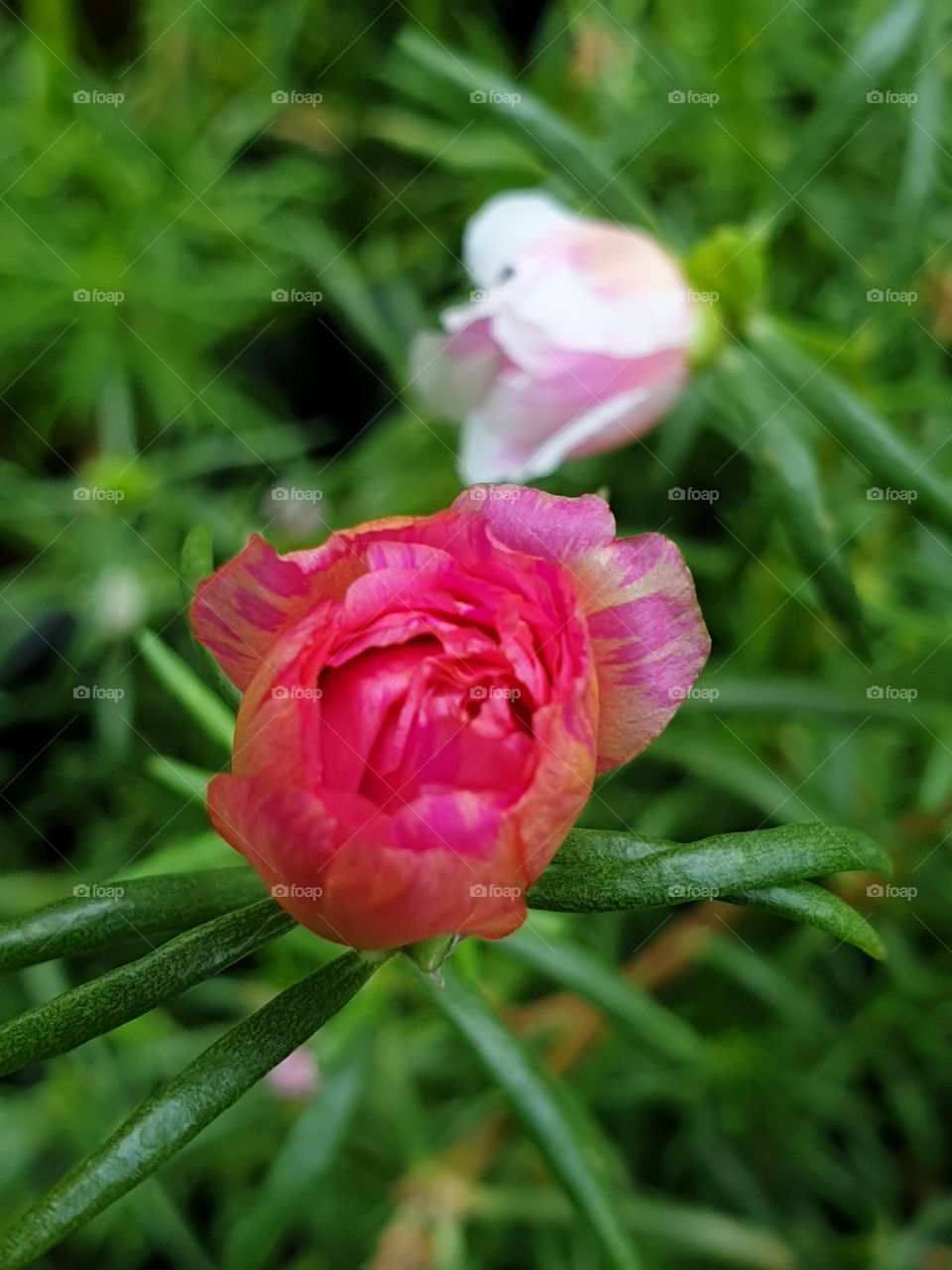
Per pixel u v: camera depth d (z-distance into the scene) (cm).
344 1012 11
